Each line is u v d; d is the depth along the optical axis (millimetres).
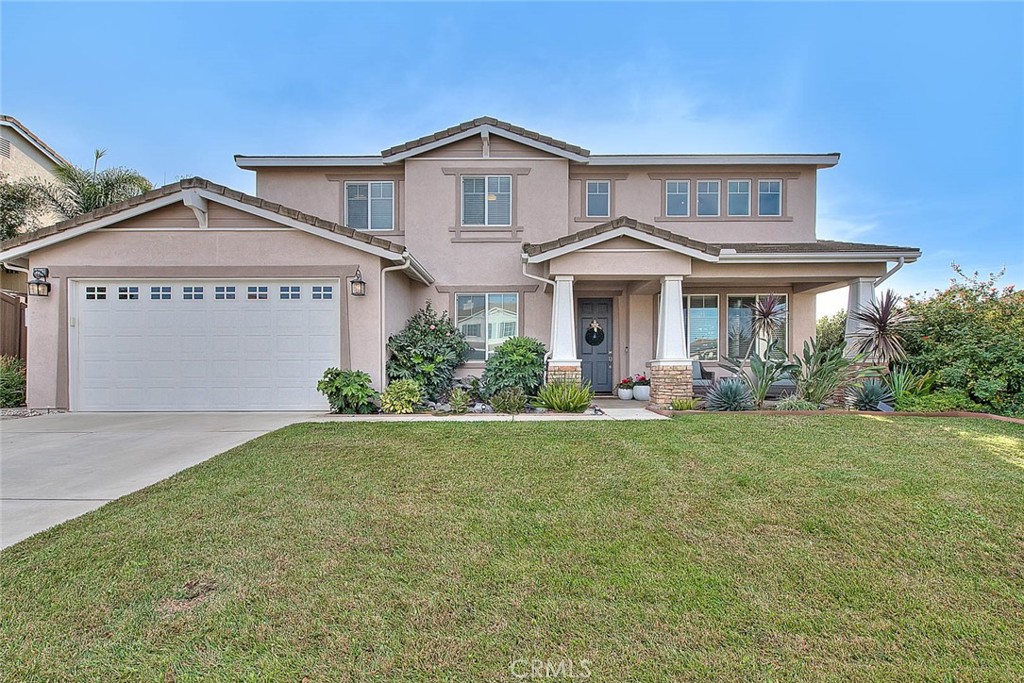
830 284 14211
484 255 14617
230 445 7914
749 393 11164
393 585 3676
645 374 15195
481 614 3318
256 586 3645
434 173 14633
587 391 11430
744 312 15406
